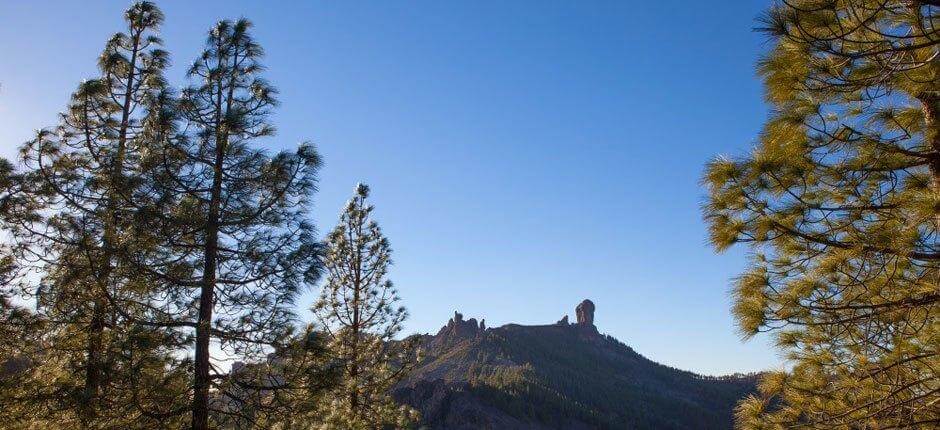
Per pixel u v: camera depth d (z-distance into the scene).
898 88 5.66
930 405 6.02
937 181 5.73
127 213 12.29
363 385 18.16
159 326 11.59
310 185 12.94
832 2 5.02
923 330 6.47
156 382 10.95
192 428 11.39
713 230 6.51
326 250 13.21
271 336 12.01
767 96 6.05
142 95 16.14
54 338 12.84
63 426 11.38
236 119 13.07
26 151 13.88
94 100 15.26
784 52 5.63
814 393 6.89
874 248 5.92
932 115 5.69
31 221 13.39
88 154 15.04
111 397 11.10
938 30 5.09
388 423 18.09
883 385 6.73
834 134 5.95
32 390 11.45
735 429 7.19
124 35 16.53
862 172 6.00
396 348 19.28
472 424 159.38
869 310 6.39
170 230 11.97
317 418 16.19
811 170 6.07
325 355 12.62
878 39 5.49
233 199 12.70
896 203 5.86
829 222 6.19
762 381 7.42
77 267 12.12
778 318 6.38
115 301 12.23
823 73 5.58
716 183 6.40
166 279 12.05
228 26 14.64
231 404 11.93
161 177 12.23
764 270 6.47
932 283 6.09
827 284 6.31
